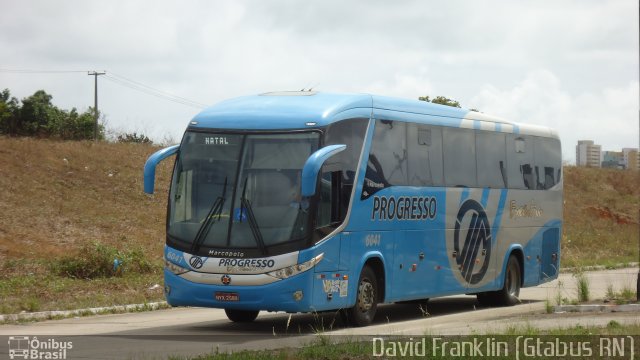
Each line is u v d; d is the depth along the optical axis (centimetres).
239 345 1465
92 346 1453
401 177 1881
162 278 2555
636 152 11294
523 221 2347
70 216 3372
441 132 2030
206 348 1422
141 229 3438
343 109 1712
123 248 3102
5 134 4725
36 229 3158
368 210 1769
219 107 1738
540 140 2444
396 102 1892
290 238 1600
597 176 6638
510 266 2303
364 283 1777
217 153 1667
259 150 1647
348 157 1716
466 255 2109
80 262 2516
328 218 1656
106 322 1870
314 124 1645
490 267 2206
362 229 1752
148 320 1920
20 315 1900
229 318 1886
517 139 2334
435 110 2025
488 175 2203
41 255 2878
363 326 1769
